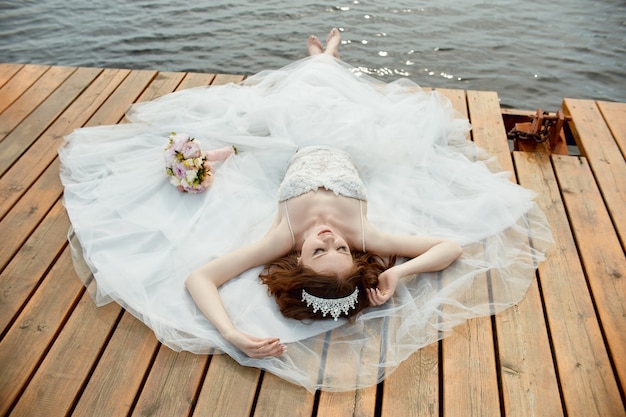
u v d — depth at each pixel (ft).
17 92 13.19
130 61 17.10
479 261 9.00
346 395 7.31
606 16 19.56
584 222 9.92
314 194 8.89
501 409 7.25
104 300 8.42
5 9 19.79
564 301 8.54
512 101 15.69
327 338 7.99
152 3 20.27
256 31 18.54
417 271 8.56
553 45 17.98
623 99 15.79
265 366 7.56
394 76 16.47
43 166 10.97
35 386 7.36
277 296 8.16
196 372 7.56
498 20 19.30
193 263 8.82
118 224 9.46
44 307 8.36
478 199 9.91
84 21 19.17
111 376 7.50
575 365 7.66
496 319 8.25
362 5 20.10
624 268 9.04
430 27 18.83
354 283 8.00
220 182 10.12
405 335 7.98
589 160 11.35
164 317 8.15
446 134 11.56
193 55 17.37
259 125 11.14
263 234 9.37
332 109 10.67
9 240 9.42
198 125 11.28
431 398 7.29
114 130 11.48
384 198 10.10
